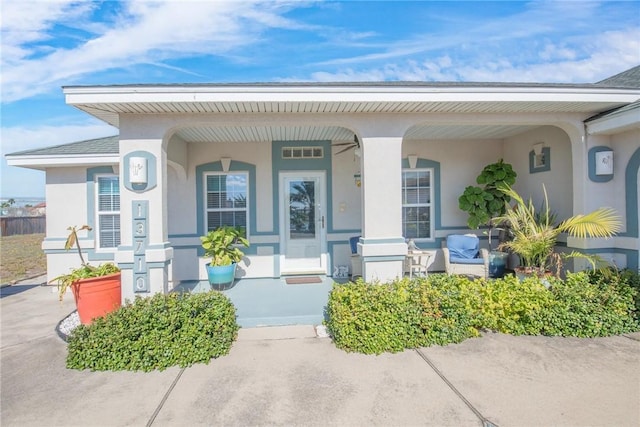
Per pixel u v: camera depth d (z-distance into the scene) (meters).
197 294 4.53
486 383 3.32
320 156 7.77
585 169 5.58
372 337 4.00
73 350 3.86
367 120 5.25
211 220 7.70
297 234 7.87
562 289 4.68
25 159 7.39
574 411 2.87
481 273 6.85
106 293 4.89
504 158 8.21
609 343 4.14
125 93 4.46
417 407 2.97
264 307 5.46
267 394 3.22
